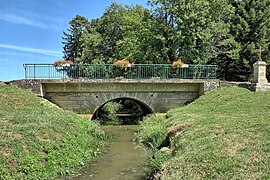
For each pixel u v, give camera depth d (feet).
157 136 46.29
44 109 54.80
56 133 41.16
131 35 107.24
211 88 68.33
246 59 94.99
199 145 27.55
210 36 89.97
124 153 43.50
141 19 107.86
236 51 92.43
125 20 116.37
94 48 128.98
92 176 32.17
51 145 36.27
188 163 23.73
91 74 67.46
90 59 127.75
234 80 101.24
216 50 99.81
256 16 95.66
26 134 35.99
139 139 53.78
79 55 155.94
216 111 48.37
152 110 69.10
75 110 66.80
